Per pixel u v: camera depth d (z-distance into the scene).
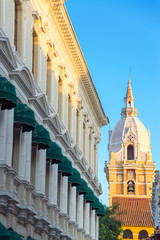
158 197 87.56
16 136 33.00
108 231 86.31
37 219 35.72
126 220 125.50
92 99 62.22
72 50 49.38
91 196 56.69
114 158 140.75
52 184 41.34
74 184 49.25
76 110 54.81
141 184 137.12
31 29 36.66
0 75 29.61
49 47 42.03
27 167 34.34
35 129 35.56
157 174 88.88
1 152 29.22
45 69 40.94
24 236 33.41
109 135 147.62
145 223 124.31
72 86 51.16
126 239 124.94
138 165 137.38
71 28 46.22
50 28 42.19
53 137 43.12
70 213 49.16
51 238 40.53
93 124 65.81
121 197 136.12
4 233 24.16
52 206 40.16
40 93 37.53
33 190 35.22
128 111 150.88
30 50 36.41
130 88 154.88
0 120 29.41
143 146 142.00
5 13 30.67
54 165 42.28
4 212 29.42
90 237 58.09
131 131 143.12
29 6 36.03
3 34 29.94
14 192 31.69
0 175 28.62
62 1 41.91
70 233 48.09
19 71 31.50
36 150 36.84
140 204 132.75
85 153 59.62
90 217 61.75
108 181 142.50
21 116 31.27
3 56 29.41
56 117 42.06
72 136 51.84
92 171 64.06
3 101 27.95
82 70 54.06
